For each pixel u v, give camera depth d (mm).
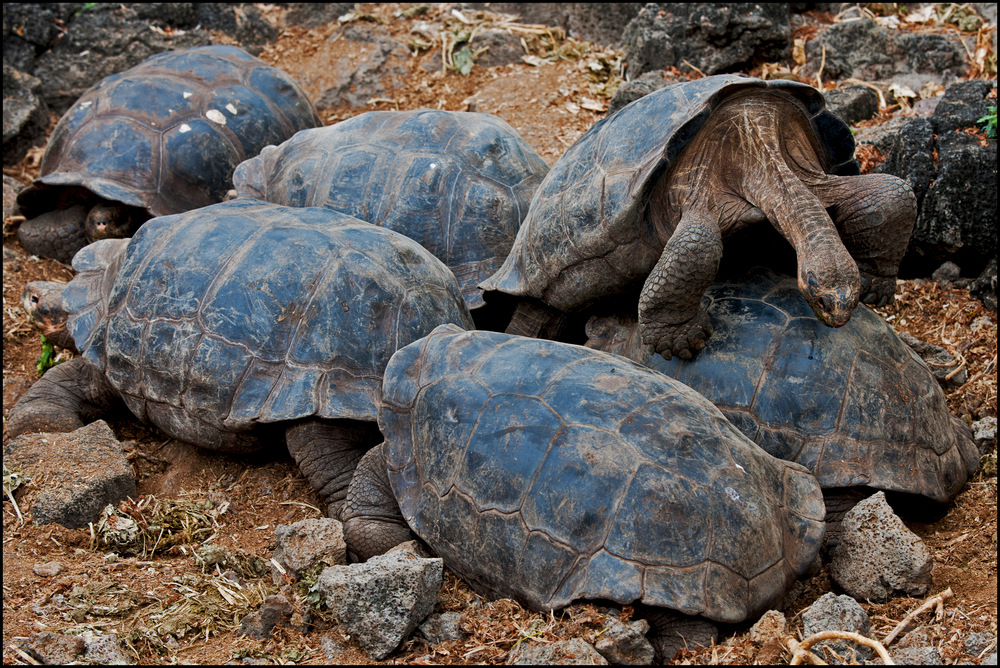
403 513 4227
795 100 4859
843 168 5148
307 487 5215
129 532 4621
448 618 3846
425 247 6340
